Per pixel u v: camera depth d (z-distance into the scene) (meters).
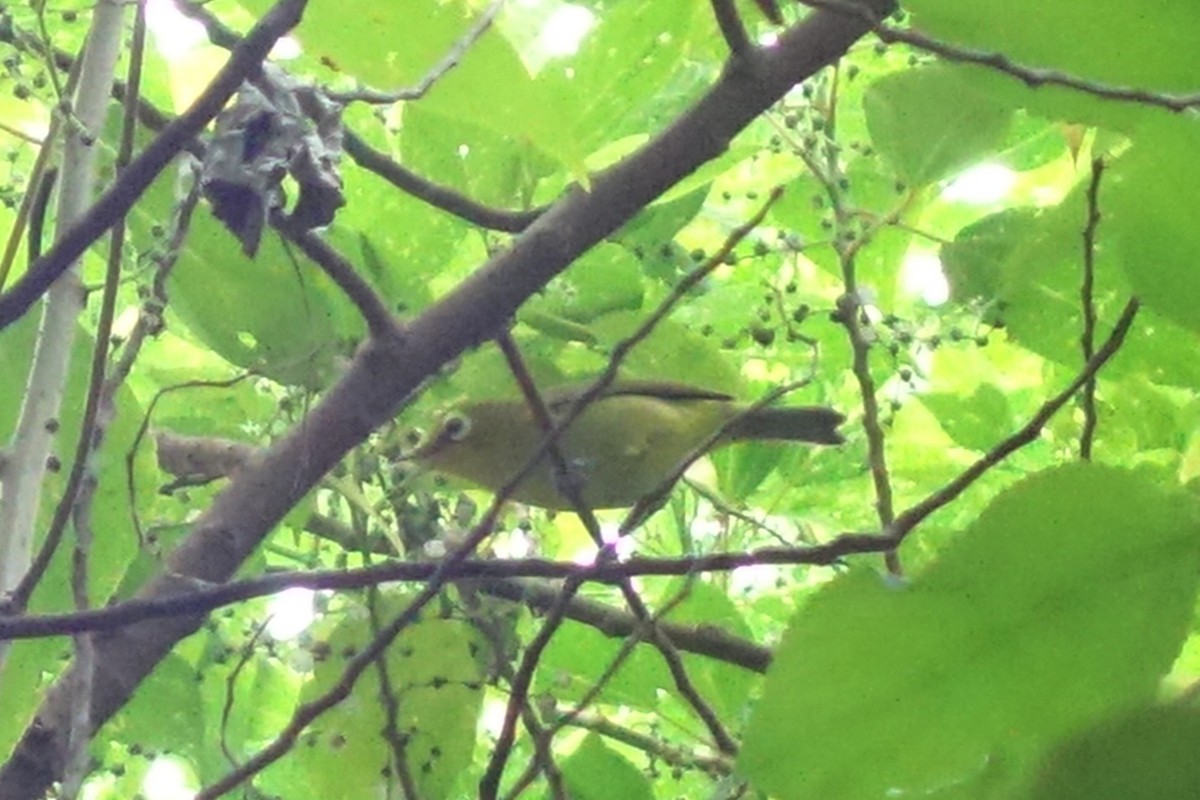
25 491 3.63
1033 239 3.06
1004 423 5.84
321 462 5.20
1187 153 1.41
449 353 5.20
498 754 3.93
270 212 2.78
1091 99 1.46
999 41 1.44
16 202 4.94
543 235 5.18
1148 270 1.41
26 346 4.40
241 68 2.49
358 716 5.07
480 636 5.55
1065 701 1.33
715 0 4.67
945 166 4.65
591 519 4.95
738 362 6.64
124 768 5.66
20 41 3.87
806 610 1.38
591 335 5.89
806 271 7.09
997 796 1.32
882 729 1.36
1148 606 1.34
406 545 5.55
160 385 6.38
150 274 5.08
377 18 1.90
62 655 5.00
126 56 5.71
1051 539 1.35
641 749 5.84
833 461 6.46
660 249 5.94
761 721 1.37
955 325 5.24
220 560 5.04
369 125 5.91
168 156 2.59
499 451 6.50
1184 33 1.39
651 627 4.30
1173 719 1.26
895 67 6.19
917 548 5.43
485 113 1.90
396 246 5.66
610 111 4.27
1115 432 5.09
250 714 6.23
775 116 5.74
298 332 5.18
